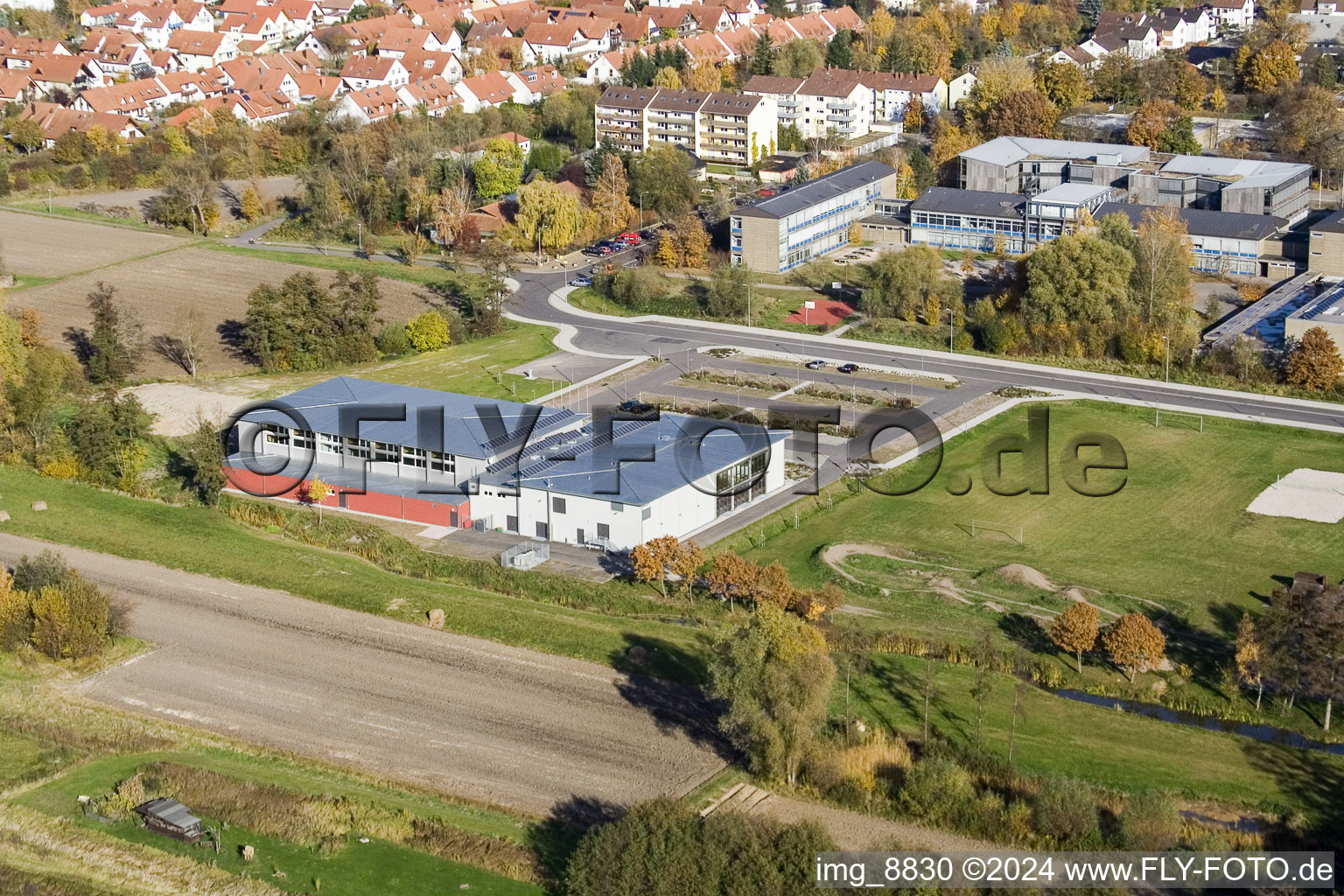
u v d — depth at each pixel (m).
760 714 94.62
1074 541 130.50
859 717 102.50
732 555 119.88
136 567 127.81
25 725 102.88
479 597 122.12
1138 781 94.69
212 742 100.69
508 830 90.25
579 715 103.81
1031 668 109.56
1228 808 92.06
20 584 117.50
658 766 97.31
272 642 114.81
